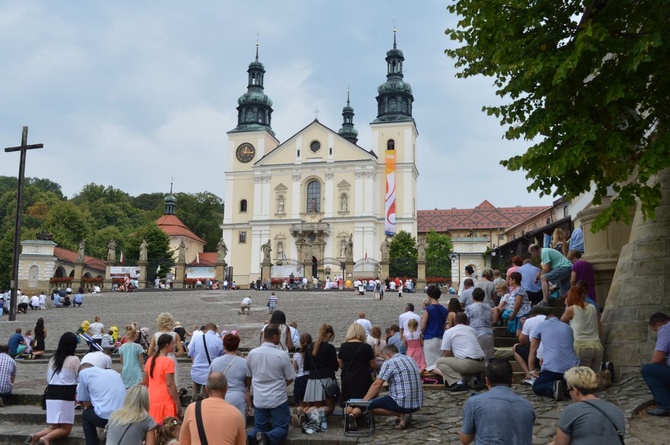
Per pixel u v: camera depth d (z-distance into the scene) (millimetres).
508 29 10562
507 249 32438
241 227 87812
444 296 49688
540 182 10375
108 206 126625
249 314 34812
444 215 130625
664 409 9102
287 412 9578
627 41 9188
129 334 11367
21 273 61969
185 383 14742
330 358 10523
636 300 11734
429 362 12641
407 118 85812
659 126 9852
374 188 84500
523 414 6199
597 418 6039
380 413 9680
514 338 13930
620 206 9242
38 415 11672
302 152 85812
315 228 82562
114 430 7512
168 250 95000
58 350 10336
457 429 9461
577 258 13938
